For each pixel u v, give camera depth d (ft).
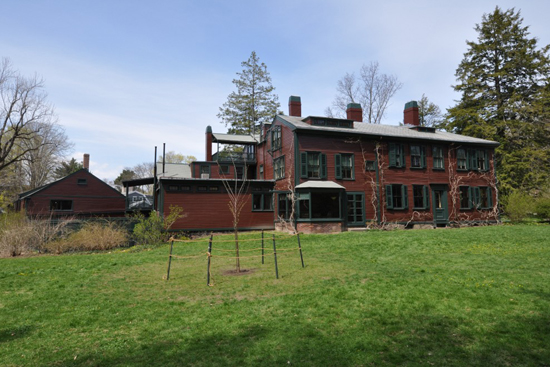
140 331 20.66
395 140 87.35
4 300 28.58
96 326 21.76
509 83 129.59
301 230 75.20
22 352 18.17
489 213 95.96
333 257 43.88
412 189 87.86
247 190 82.94
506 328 19.25
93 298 28.43
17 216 68.08
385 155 86.28
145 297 28.22
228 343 18.42
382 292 26.73
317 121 82.69
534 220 93.09
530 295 24.54
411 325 20.22
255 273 35.55
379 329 19.81
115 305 26.18
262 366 15.83
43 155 154.10
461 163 95.40
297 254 47.16
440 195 92.38
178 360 16.65
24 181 160.04
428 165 90.63
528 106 119.34
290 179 79.00
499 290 26.04
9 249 56.90
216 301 26.22
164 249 58.75
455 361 15.88
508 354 16.43
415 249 48.03
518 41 126.72
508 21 127.44
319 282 30.68
